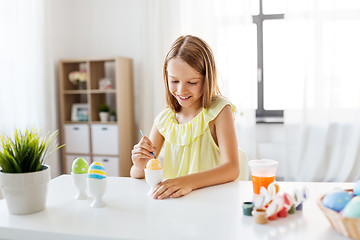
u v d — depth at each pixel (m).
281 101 3.35
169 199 0.98
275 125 3.37
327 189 1.07
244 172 1.43
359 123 3.14
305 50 3.18
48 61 3.29
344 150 3.22
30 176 0.87
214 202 0.95
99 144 3.44
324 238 0.70
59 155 3.60
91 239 0.74
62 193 1.07
